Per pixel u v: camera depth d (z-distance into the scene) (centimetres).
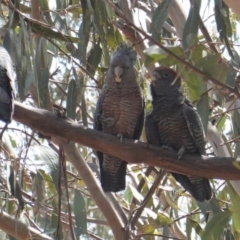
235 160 837
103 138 837
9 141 1132
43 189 1020
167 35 1209
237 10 833
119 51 1012
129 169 1301
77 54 991
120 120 996
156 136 1025
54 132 823
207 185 975
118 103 983
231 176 844
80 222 977
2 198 1052
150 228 1104
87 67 1030
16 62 916
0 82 788
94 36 1024
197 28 869
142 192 1255
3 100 749
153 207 1170
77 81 950
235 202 912
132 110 991
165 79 1023
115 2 1114
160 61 814
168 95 1014
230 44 972
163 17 865
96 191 1019
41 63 993
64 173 966
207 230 857
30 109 808
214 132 1043
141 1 1252
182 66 815
